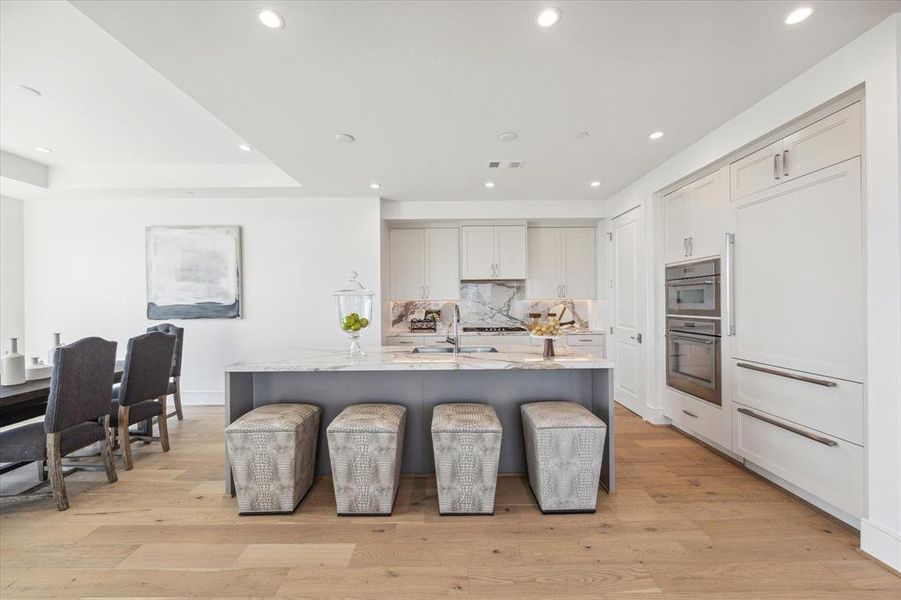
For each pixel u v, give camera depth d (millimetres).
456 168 3670
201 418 4141
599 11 1643
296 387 2750
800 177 2225
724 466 2828
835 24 1744
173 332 3947
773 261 2418
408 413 2746
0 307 4387
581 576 1721
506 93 2320
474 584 1682
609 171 3781
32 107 2900
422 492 2490
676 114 2607
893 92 1697
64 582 1705
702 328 3109
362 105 2447
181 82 2160
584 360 2496
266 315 4688
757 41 1856
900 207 1688
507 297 5676
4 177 3812
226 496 2463
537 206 4969
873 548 1791
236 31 1737
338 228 4723
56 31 2062
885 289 1734
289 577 1730
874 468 1784
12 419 2607
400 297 5312
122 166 4180
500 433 2186
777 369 2381
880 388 1755
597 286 5379
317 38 1796
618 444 3264
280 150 3203
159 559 1854
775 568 1752
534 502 2355
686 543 1940
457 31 1762
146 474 2799
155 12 1608
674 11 1651
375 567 1791
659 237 3736
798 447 2252
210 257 4637
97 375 2551
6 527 2123
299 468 2311
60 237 4602
